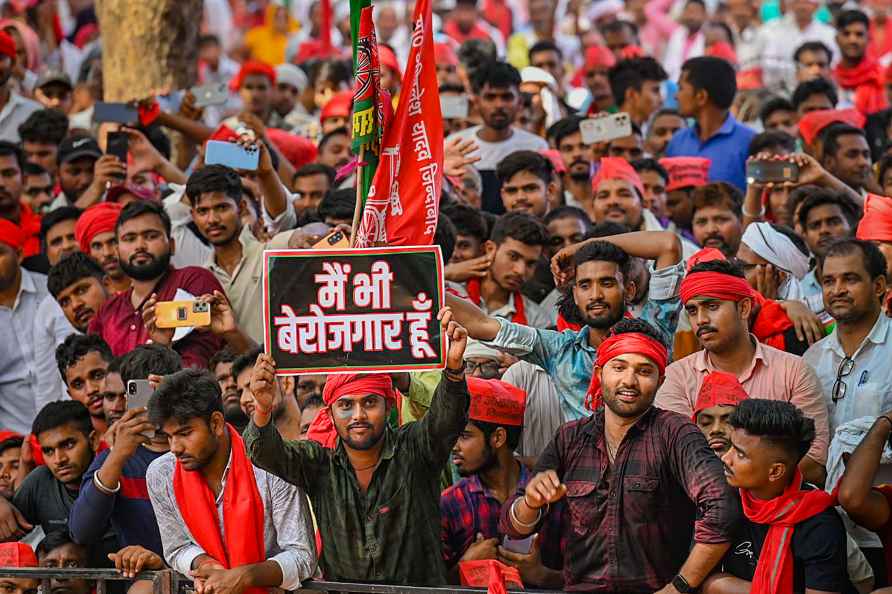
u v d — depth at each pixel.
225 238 22.48
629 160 27.73
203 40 47.66
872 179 27.44
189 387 16.16
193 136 28.00
